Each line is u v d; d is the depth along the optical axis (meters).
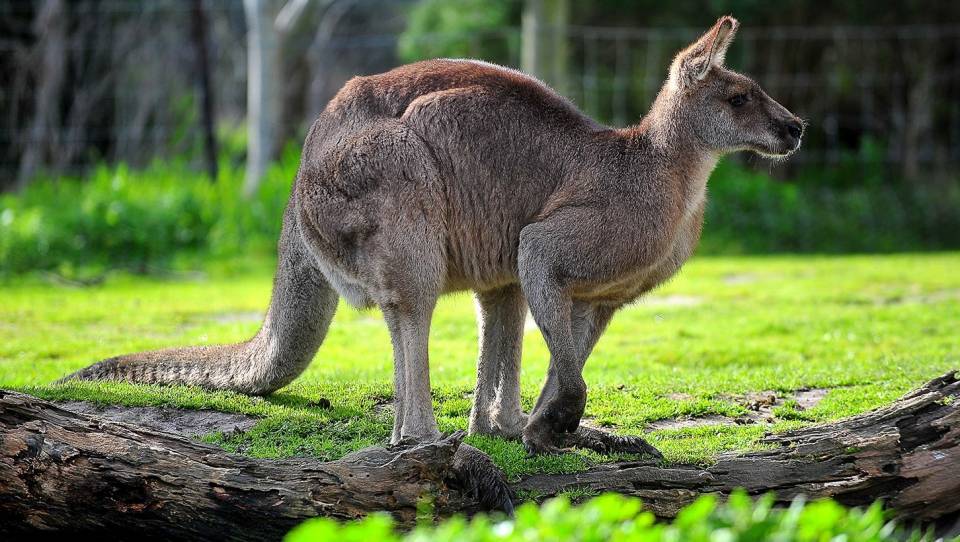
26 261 22.50
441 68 9.48
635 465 8.38
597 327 9.66
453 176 9.11
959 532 8.25
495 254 9.34
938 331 15.24
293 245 10.41
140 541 7.58
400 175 8.90
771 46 33.34
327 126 9.41
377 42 39.16
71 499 7.39
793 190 27.70
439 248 9.05
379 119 9.19
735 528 5.13
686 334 15.60
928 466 8.20
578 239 8.91
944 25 32.84
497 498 7.84
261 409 10.63
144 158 33.03
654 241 9.09
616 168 9.13
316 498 7.58
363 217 8.97
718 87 9.24
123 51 33.22
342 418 10.54
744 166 31.02
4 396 7.43
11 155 31.06
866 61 33.22
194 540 7.57
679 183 9.25
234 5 41.56
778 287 19.84
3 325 16.55
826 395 11.69
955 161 32.38
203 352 11.40
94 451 7.47
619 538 4.87
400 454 7.78
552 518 5.01
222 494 7.54
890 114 33.41
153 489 7.49
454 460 7.98
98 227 23.47
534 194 9.23
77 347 14.71
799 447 8.37
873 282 20.16
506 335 9.81
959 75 32.75
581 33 28.20
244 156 36.31
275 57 27.41
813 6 33.12
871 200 28.28
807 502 8.12
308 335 10.66
